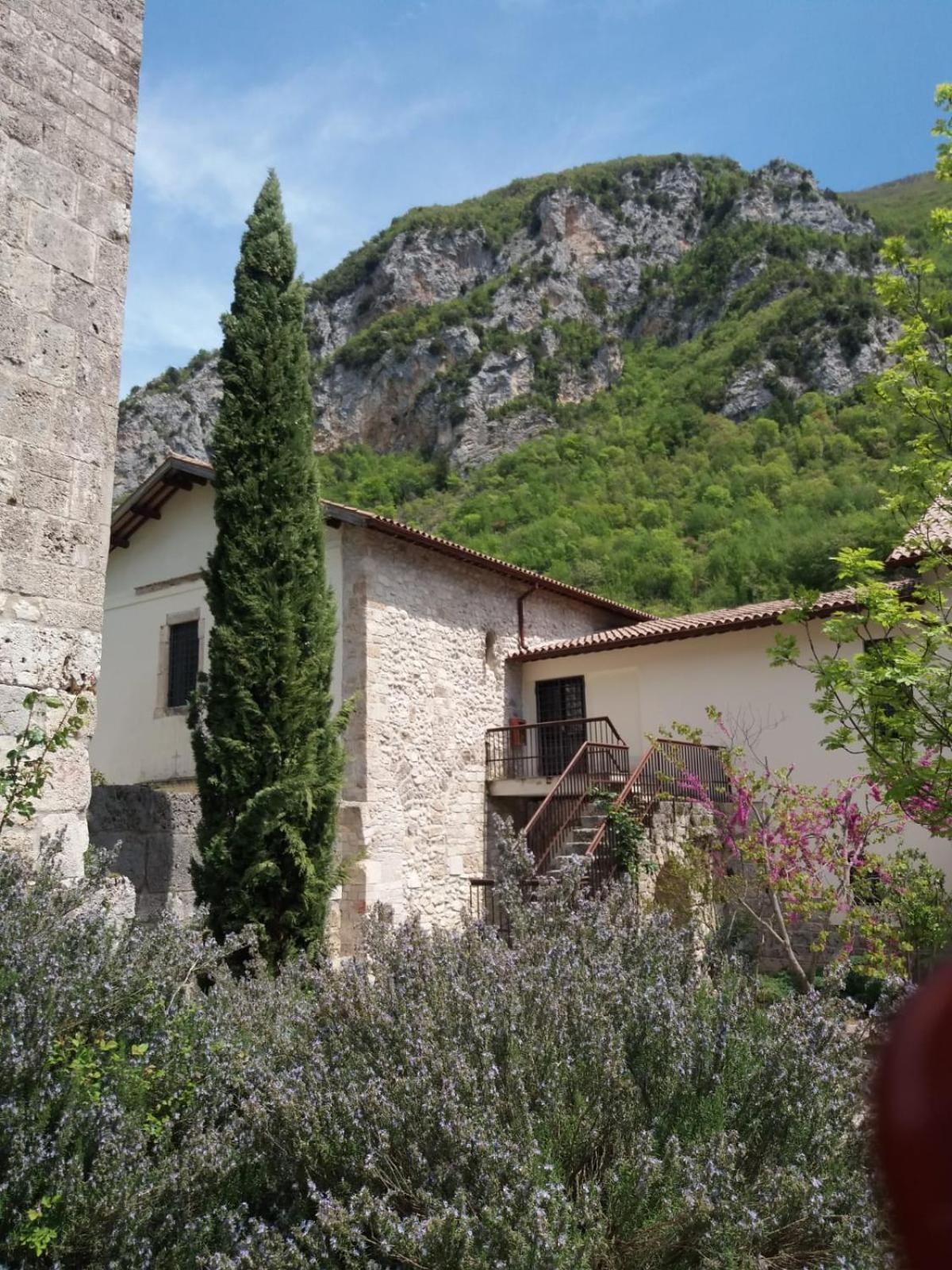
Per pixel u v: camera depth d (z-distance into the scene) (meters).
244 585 8.98
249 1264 2.44
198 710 9.01
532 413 71.12
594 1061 2.92
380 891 12.17
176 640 14.65
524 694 15.88
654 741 11.88
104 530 5.65
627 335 83.81
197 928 4.43
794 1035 3.02
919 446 5.75
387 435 78.00
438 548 13.66
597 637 15.05
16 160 5.39
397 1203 2.69
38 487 5.33
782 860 8.38
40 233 5.47
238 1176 2.99
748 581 32.50
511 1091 2.78
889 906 6.68
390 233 101.50
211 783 8.50
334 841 9.27
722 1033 3.07
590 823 12.01
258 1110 2.98
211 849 8.21
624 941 3.91
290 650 8.92
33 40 5.56
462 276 95.25
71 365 5.56
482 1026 3.01
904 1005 0.54
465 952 3.73
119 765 14.76
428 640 13.91
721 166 106.25
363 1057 3.16
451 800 13.89
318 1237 2.56
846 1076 2.94
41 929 3.68
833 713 5.41
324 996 3.57
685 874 9.81
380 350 82.00
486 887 13.50
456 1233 2.30
